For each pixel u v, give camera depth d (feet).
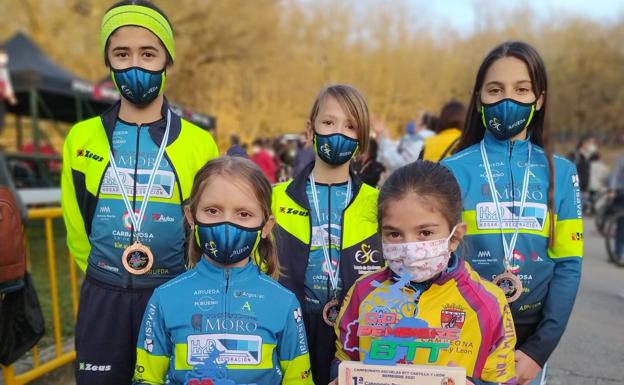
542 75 7.90
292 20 112.06
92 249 8.57
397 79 131.44
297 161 25.86
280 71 107.96
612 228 27.99
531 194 7.91
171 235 8.54
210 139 9.27
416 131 25.57
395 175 6.86
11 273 9.68
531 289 7.79
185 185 8.63
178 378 6.76
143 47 8.20
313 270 8.71
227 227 6.97
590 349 15.52
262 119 109.50
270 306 7.03
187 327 6.85
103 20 8.41
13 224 9.72
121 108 8.81
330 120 8.65
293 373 7.12
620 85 142.41
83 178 8.59
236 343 6.81
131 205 8.41
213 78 97.71
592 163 49.85
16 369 12.84
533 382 7.75
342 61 123.54
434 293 6.61
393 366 6.04
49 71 39.60
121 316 8.39
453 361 6.36
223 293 7.01
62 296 19.84
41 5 72.33
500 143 8.25
